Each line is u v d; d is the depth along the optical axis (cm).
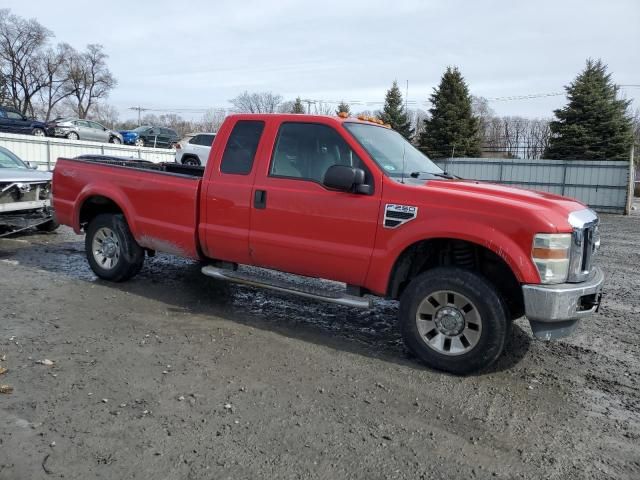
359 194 449
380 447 311
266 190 495
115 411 336
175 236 558
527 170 2739
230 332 495
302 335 498
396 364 439
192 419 332
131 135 3719
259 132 514
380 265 441
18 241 907
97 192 618
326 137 478
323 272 475
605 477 292
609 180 2531
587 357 476
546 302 385
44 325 486
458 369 418
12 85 7331
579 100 3519
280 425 330
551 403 379
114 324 499
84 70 7838
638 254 1120
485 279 408
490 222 401
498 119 5781
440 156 3631
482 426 342
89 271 701
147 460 287
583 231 410
